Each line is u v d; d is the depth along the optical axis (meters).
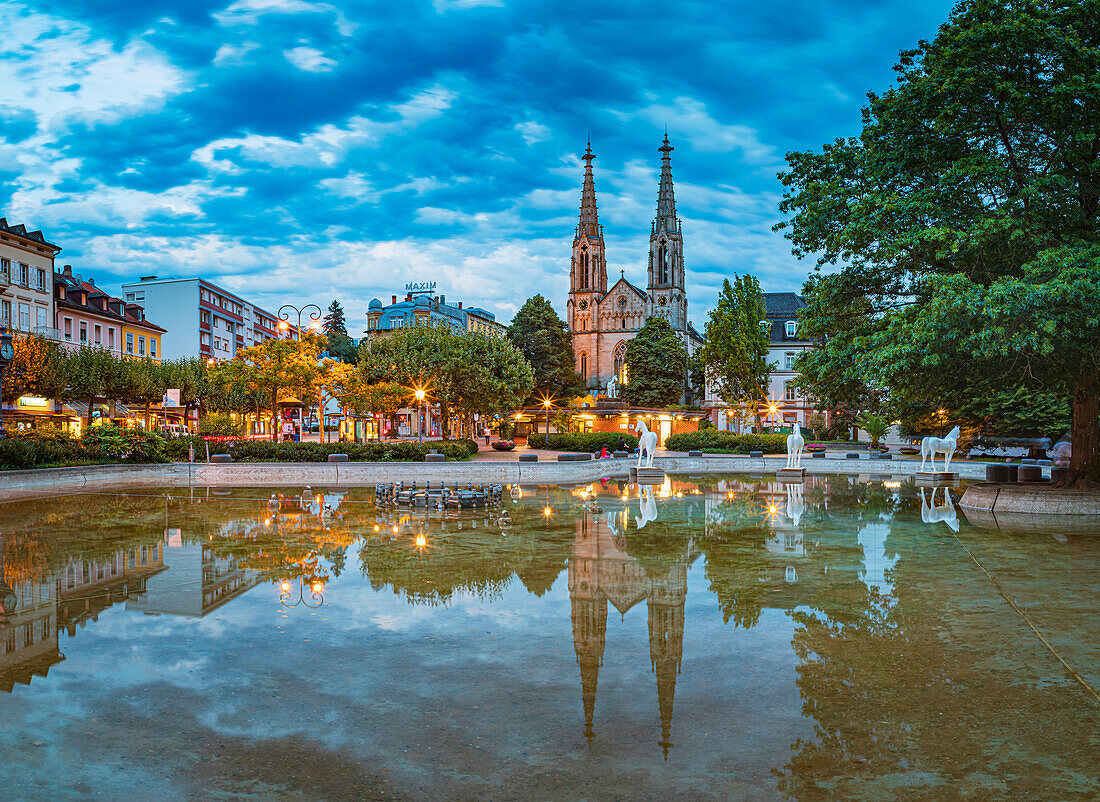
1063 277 14.38
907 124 18.61
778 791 4.15
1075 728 5.05
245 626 7.53
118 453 29.17
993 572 10.54
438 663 6.39
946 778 4.32
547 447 50.81
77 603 8.47
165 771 4.34
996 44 17.03
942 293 15.59
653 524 15.98
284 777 4.28
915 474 32.00
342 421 45.28
